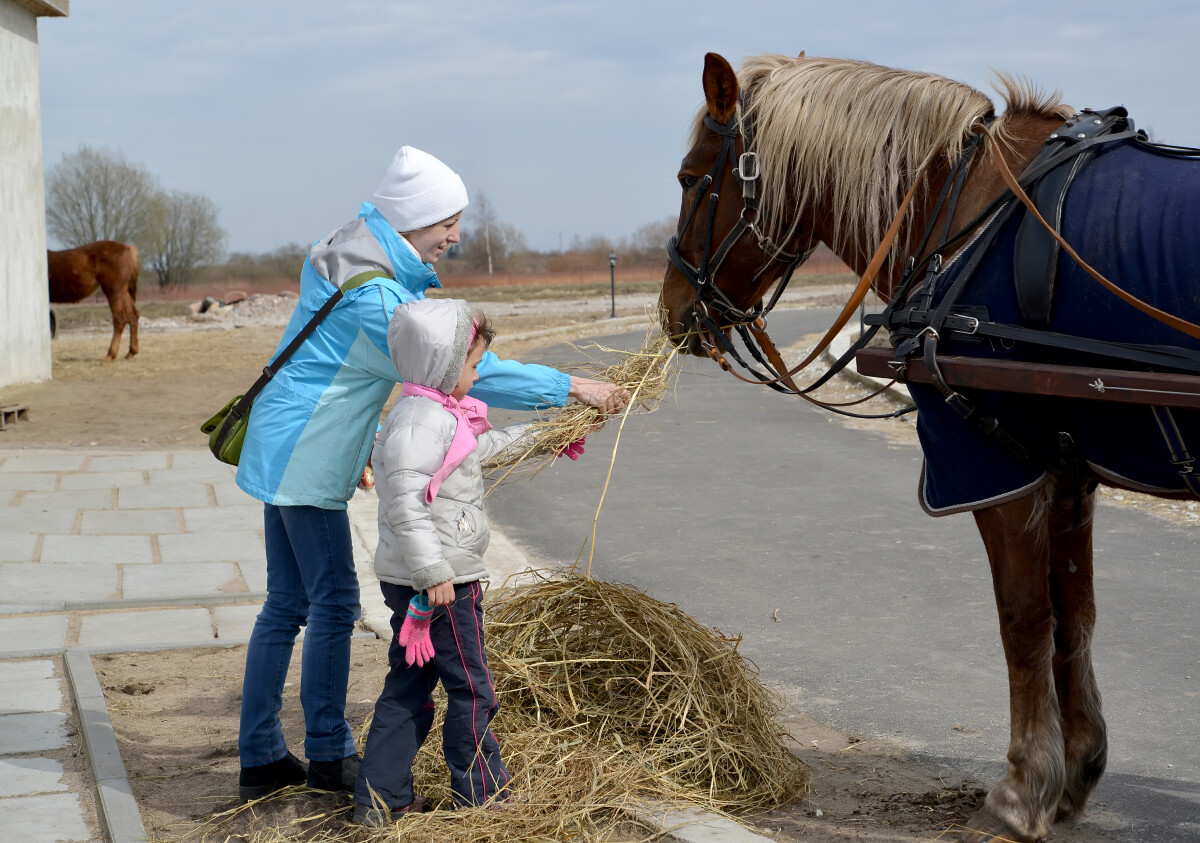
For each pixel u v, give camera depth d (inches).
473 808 119.0
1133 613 203.0
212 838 120.3
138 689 168.4
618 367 139.0
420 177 124.6
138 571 234.7
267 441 125.4
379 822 117.6
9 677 171.6
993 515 113.2
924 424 117.1
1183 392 92.9
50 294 698.2
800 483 334.6
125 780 131.0
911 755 145.6
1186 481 101.5
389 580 120.6
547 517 295.9
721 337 138.5
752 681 142.4
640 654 140.5
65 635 192.2
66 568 235.9
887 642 191.5
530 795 122.5
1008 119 117.4
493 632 146.0
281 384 126.0
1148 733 150.7
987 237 109.4
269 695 129.6
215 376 616.7
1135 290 98.8
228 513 289.3
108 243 706.8
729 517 291.1
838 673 177.0
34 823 123.1
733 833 114.9
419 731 122.9
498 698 139.1
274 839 117.8
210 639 191.9
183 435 421.4
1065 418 107.1
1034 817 113.1
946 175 118.1
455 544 118.0
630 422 462.3
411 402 118.5
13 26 546.6
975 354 109.4
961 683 171.8
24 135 563.5
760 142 128.2
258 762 129.6
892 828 121.9
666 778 126.5
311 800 128.0
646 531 277.3
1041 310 103.9
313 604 127.7
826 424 449.1
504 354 719.1
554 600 145.9
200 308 1267.2
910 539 263.9
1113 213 101.7
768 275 135.2
